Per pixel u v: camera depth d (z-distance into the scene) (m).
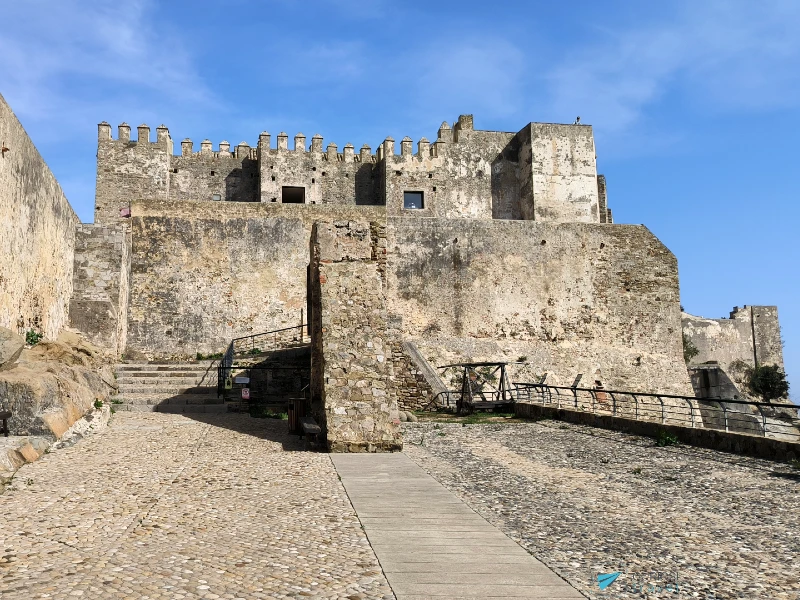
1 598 5.07
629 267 32.47
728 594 5.81
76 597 5.14
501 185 42.53
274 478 10.09
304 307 28.16
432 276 30.34
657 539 7.45
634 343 31.97
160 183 38.88
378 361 13.72
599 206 46.66
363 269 14.66
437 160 40.59
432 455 12.96
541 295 31.31
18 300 16.25
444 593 5.63
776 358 52.47
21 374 12.38
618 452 13.56
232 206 28.62
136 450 11.97
